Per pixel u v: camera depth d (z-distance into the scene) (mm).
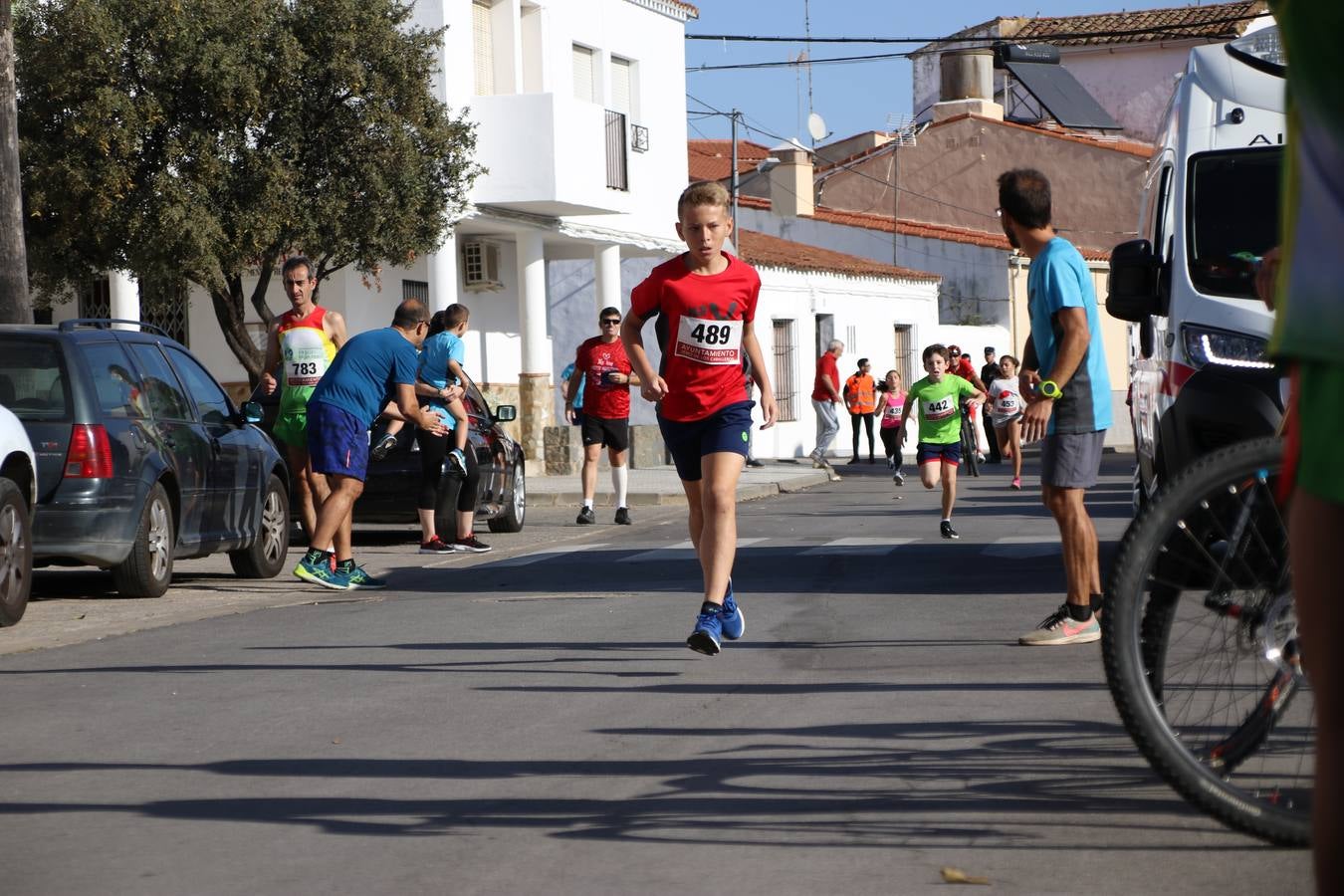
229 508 15453
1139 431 15008
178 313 29781
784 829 5691
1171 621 5188
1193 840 5379
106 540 13398
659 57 39562
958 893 4910
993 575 14328
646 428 38062
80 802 6367
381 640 11102
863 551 17375
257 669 9859
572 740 7375
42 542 13141
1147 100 67625
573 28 35625
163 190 22484
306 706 8453
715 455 9328
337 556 15055
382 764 6949
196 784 6633
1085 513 9844
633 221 38250
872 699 8195
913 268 58438
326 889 5121
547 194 31672
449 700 8539
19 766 7109
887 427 40188
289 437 16438
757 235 53500
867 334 51906
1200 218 12086
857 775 6477
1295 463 3111
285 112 23422
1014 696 8102
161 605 13688
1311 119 3080
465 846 5590
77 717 8320
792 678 9000
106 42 22188
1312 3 3021
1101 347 9766
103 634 11844
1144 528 5180
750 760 6828
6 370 13391
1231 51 12938
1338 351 3016
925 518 22766
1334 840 2994
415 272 31984
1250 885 4895
